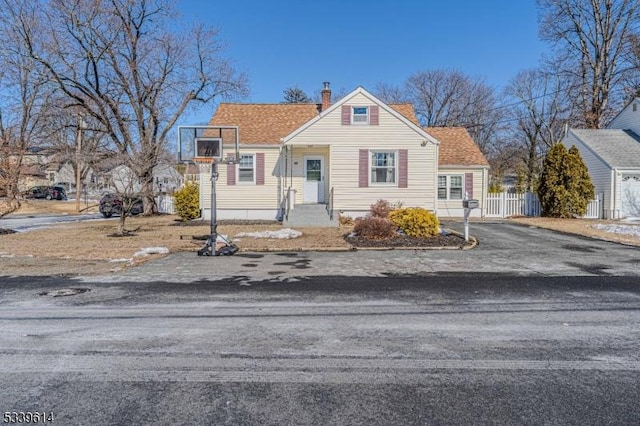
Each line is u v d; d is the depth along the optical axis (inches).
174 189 973.8
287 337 179.6
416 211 538.6
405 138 709.3
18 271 331.6
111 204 982.4
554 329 189.2
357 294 256.5
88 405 121.6
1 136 748.6
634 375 140.9
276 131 801.6
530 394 127.9
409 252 431.8
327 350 164.6
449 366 148.9
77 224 784.3
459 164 869.2
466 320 202.8
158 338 178.2
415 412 117.7
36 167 705.6
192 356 158.6
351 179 711.7
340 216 693.9
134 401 124.0
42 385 134.1
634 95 1096.8
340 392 129.6
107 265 359.6
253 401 124.1
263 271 332.2
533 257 396.5
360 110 712.4
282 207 756.6
